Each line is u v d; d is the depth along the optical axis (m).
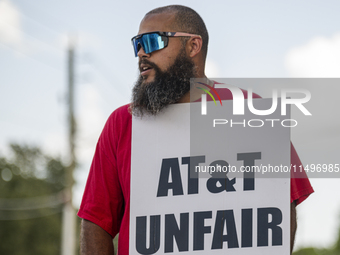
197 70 2.65
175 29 2.60
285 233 2.28
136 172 2.46
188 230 2.35
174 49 2.59
